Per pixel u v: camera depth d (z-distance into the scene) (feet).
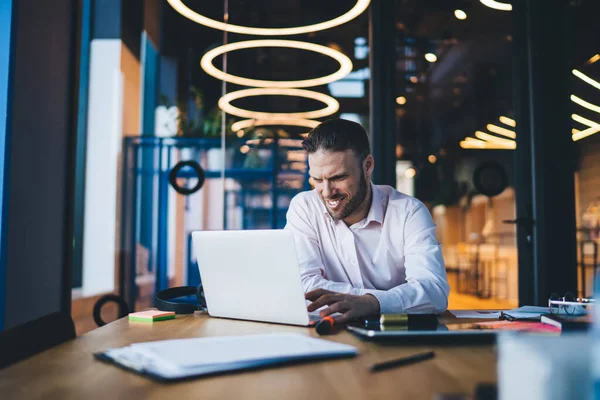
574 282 11.55
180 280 16.38
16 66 8.00
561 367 1.30
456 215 23.73
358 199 4.99
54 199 9.05
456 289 25.30
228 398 1.89
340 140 4.79
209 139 15.20
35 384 2.10
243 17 13.93
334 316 3.86
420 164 11.76
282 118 14.37
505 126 12.10
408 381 2.11
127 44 16.63
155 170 15.94
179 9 13.60
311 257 5.30
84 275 15.49
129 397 1.91
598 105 12.05
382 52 11.43
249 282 3.82
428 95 11.77
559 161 11.78
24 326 2.95
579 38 12.04
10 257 7.90
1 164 7.79
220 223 16.31
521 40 12.09
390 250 5.26
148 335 3.26
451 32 11.85
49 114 8.91
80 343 3.00
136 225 16.03
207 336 3.21
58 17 9.13
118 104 16.07
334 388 2.01
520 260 11.80
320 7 12.42
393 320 3.20
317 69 13.85
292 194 14.30
